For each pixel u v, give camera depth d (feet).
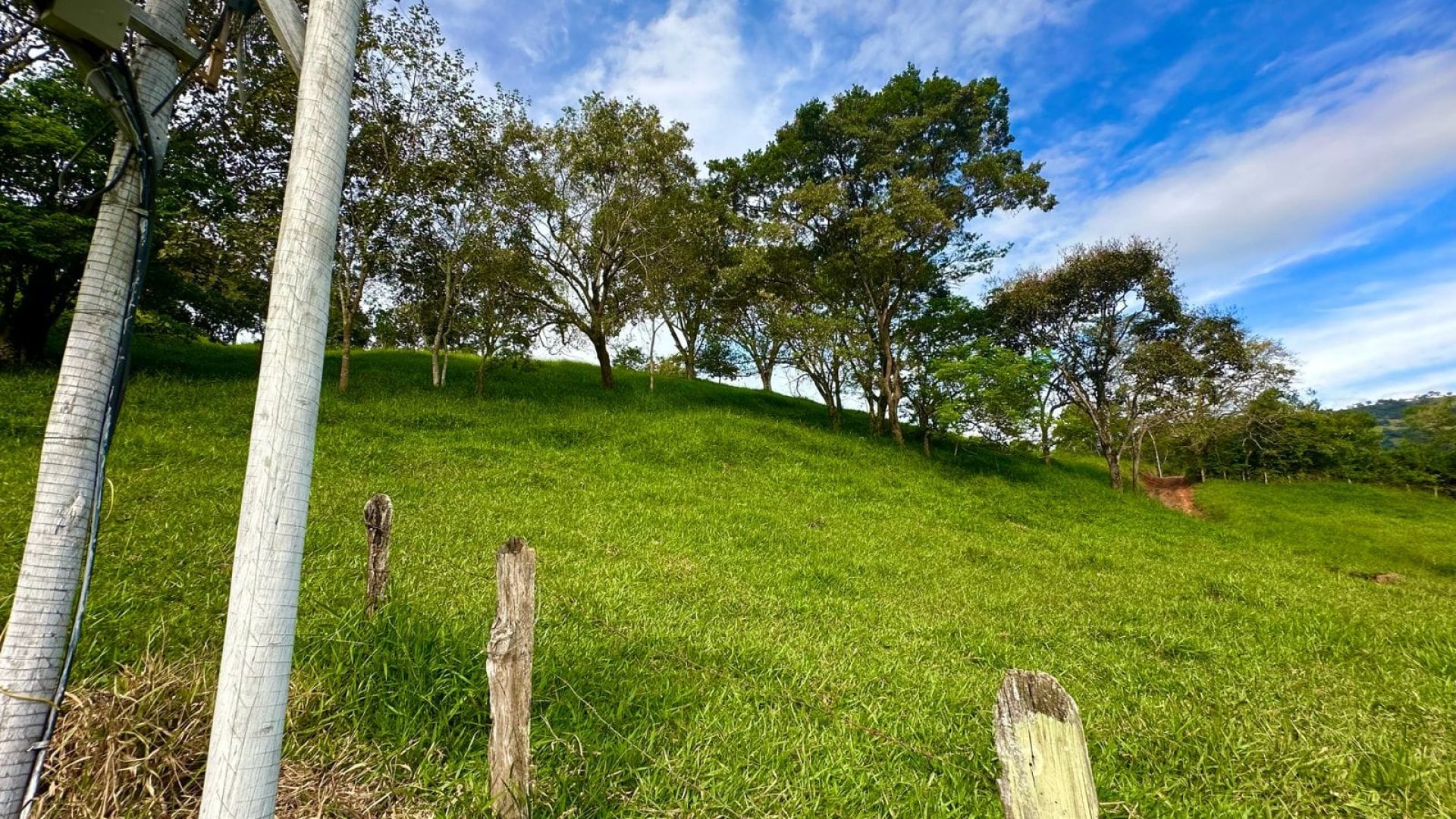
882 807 10.64
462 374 76.54
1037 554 41.11
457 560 22.50
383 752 10.08
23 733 6.37
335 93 6.56
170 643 12.09
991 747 13.07
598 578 23.35
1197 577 36.40
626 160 72.38
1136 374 84.12
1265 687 17.79
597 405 70.49
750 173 87.20
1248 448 109.70
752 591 24.90
